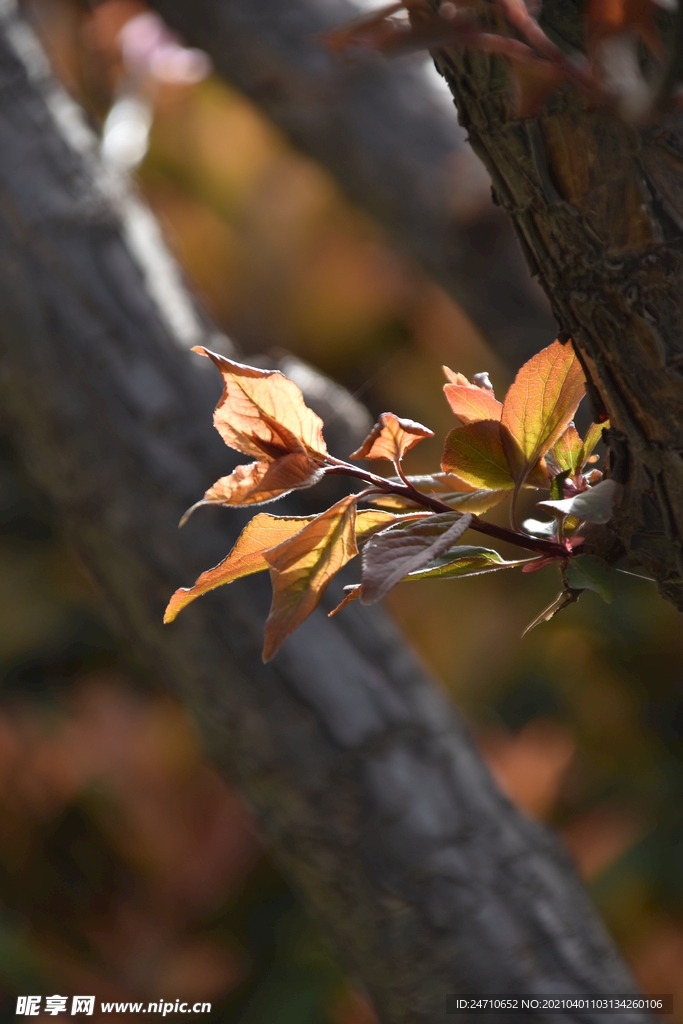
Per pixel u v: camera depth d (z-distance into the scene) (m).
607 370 1.08
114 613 1.81
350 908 1.62
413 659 1.76
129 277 1.81
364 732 1.62
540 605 3.39
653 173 1.06
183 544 1.68
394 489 1.09
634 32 1.01
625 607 3.16
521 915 1.57
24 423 1.79
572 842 2.96
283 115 2.57
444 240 2.32
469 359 3.67
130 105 2.60
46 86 1.96
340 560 1.07
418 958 1.57
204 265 3.82
